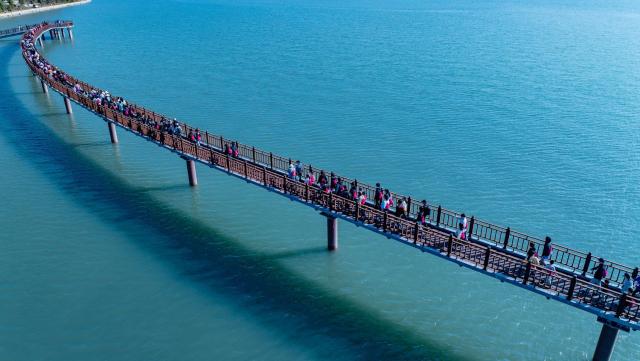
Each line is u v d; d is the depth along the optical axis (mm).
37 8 167375
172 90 68375
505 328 23922
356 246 30844
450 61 89250
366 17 162250
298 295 25844
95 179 39594
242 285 26531
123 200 36062
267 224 33188
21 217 33125
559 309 25422
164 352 21844
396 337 22984
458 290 26781
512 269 21781
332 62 88438
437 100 63875
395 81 74062
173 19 155500
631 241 32031
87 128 52750
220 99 64000
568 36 121188
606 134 51438
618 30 132875
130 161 43656
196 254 29328
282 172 32156
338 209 26844
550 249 22406
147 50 99812
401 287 26891
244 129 52219
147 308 24609
